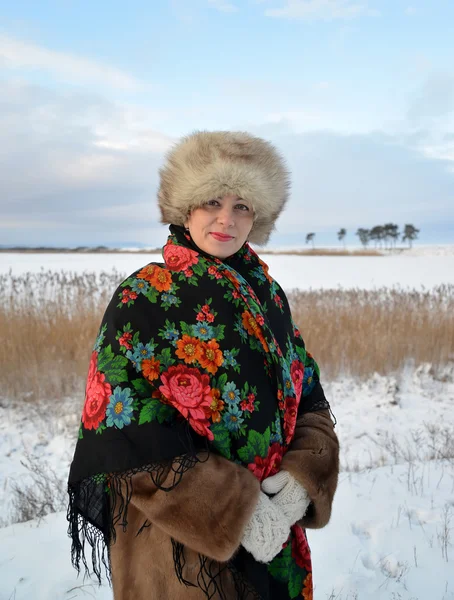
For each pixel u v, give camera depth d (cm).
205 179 130
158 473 110
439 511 306
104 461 112
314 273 2280
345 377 670
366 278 2011
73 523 120
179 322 126
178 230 143
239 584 123
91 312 737
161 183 143
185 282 131
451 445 434
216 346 127
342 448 455
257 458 127
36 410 539
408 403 586
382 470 370
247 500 113
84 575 240
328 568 254
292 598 138
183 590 121
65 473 403
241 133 144
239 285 134
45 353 609
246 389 128
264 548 115
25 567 247
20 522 303
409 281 1875
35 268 2002
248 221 140
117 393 116
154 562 123
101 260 2780
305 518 135
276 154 144
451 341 718
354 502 320
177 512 110
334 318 775
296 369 150
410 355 707
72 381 608
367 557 263
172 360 123
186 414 118
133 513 128
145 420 113
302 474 128
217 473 114
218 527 109
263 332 132
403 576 246
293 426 140
